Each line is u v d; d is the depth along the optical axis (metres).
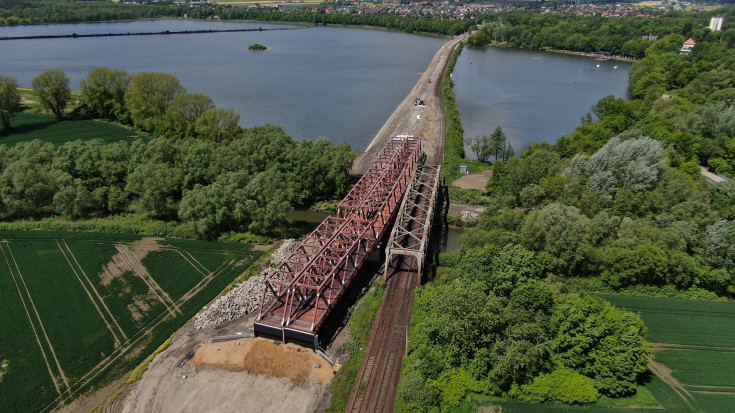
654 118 175.50
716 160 154.00
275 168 142.75
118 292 98.06
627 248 102.88
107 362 80.25
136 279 102.62
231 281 102.44
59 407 71.75
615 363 72.88
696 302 97.19
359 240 99.38
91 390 74.75
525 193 129.00
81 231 123.06
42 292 97.50
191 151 142.62
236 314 91.50
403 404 71.19
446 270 106.06
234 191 124.25
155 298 96.50
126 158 142.25
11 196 127.44
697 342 85.62
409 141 168.25
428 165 153.50
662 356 82.25
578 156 133.25
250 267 107.69
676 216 113.25
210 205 120.44
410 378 72.44
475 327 75.69
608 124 180.38
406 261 110.81
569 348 76.12
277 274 97.94
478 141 174.88
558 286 90.56
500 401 73.00
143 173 130.00
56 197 126.19
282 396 73.56
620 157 126.88
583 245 100.75
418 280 101.25
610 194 123.06
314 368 78.56
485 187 147.62
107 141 189.00
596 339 74.31
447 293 80.19
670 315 92.94
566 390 72.44
